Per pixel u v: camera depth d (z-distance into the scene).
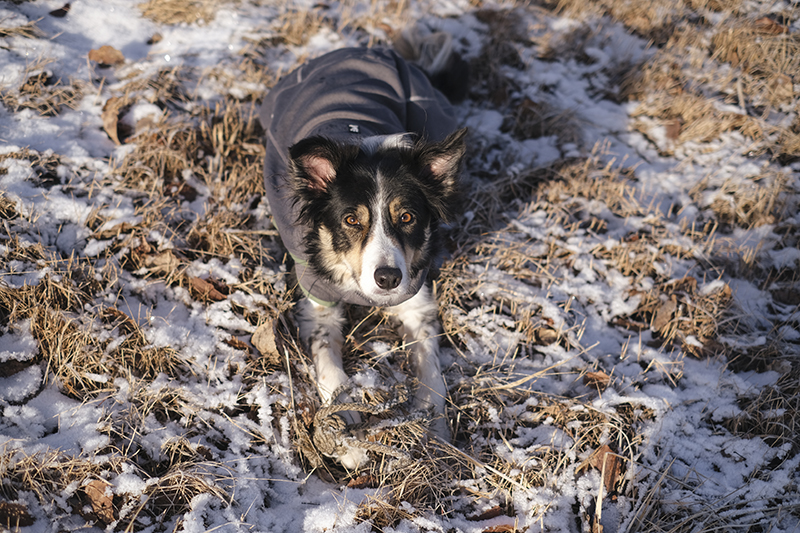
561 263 1.80
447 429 1.62
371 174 1.63
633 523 1.55
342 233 1.64
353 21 2.18
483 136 2.00
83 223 1.69
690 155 2.01
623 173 1.97
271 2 2.18
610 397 1.63
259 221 1.78
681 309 1.75
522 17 2.32
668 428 1.62
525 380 1.65
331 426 1.57
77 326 1.59
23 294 1.60
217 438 1.56
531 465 1.57
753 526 1.55
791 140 2.00
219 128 1.86
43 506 1.48
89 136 1.81
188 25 2.07
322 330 1.67
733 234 1.90
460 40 2.21
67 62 1.90
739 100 2.11
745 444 1.62
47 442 1.52
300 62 2.06
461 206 1.85
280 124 1.77
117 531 1.48
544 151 2.00
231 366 1.61
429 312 1.71
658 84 2.15
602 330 1.73
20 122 1.78
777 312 1.77
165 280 1.67
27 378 1.56
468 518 1.54
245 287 1.67
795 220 1.90
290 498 1.54
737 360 1.71
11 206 1.67
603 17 2.41
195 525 1.48
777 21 2.35
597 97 2.13
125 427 1.54
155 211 1.72
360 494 1.54
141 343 1.60
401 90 1.81
